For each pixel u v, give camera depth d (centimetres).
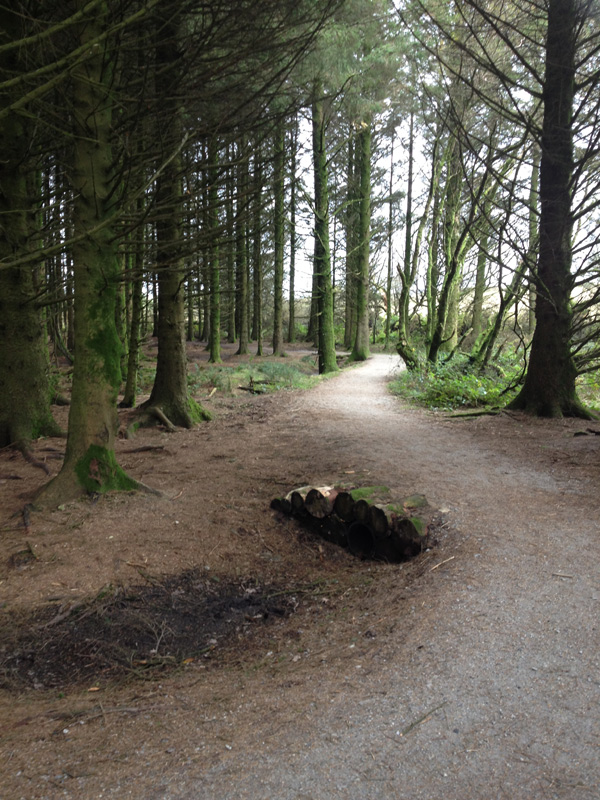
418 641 291
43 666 317
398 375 1752
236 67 595
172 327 970
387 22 1355
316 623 361
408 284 1803
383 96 1755
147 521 505
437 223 1945
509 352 1747
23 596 374
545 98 895
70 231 739
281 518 541
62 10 527
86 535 466
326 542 509
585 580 346
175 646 348
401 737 213
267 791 186
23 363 799
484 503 516
